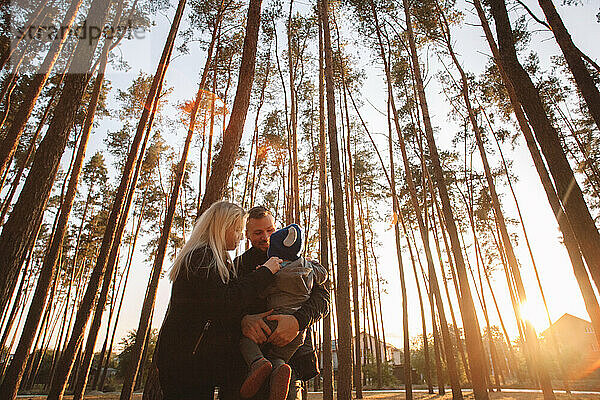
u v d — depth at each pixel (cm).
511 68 543
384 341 2828
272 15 1420
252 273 168
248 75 562
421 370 3469
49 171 472
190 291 157
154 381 253
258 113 1544
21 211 440
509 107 1464
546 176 737
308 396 1566
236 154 521
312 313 179
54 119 496
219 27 1220
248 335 165
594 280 429
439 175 867
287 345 179
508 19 571
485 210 1794
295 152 1034
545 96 1515
